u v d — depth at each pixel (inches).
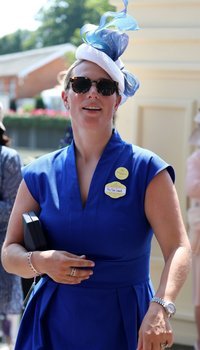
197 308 202.7
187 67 221.0
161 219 105.7
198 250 199.3
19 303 184.5
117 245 105.3
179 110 226.8
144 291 109.7
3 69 1925.4
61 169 111.7
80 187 109.0
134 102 231.8
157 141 231.0
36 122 1347.2
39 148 1353.3
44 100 1563.7
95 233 105.4
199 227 198.8
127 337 106.1
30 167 114.9
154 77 228.8
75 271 102.3
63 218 107.7
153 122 231.1
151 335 99.0
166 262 104.8
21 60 1948.8
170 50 224.7
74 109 110.2
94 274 106.5
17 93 1895.9
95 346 106.6
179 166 227.5
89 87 108.1
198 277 200.5
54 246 109.3
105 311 106.7
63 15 2566.4
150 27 226.7
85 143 110.2
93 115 108.2
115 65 108.5
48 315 110.3
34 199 113.7
